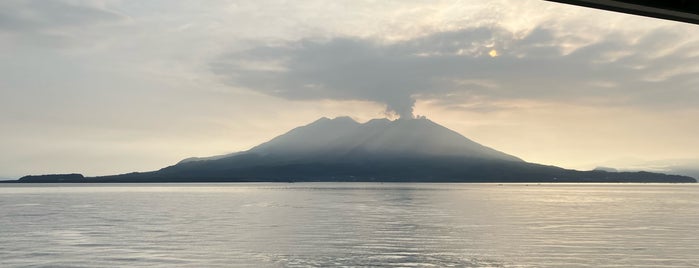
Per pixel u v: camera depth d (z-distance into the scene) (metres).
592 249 41.91
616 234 52.81
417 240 49.03
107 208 99.75
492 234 53.75
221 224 66.12
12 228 60.00
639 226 61.47
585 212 88.50
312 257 38.84
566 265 34.59
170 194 188.25
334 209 98.38
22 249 43.09
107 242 47.62
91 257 38.84
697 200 138.38
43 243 46.97
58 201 129.50
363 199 146.88
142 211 91.50
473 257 38.41
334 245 45.59
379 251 41.78
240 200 137.75
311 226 63.28
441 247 43.94
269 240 49.09
